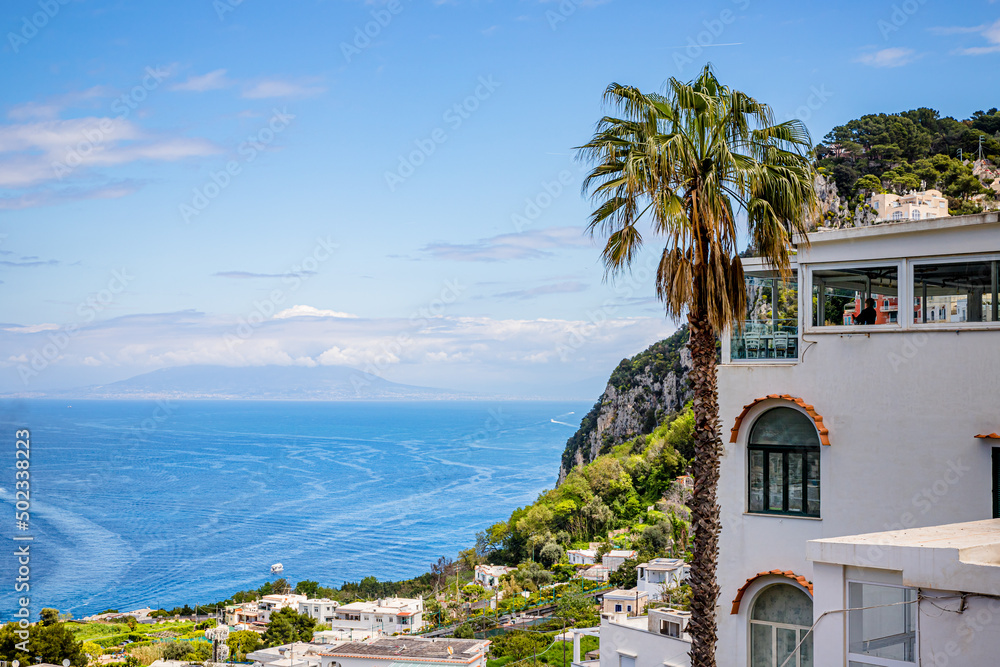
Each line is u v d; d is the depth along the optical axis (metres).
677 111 17.02
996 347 16.17
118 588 145.00
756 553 18.75
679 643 24.73
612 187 16.73
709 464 16.14
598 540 124.50
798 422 18.61
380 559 189.75
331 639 94.31
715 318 16.20
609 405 178.62
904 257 17.33
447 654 62.47
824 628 10.71
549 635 74.88
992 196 135.75
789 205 16.47
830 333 18.16
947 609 9.55
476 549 144.50
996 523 12.99
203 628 114.69
